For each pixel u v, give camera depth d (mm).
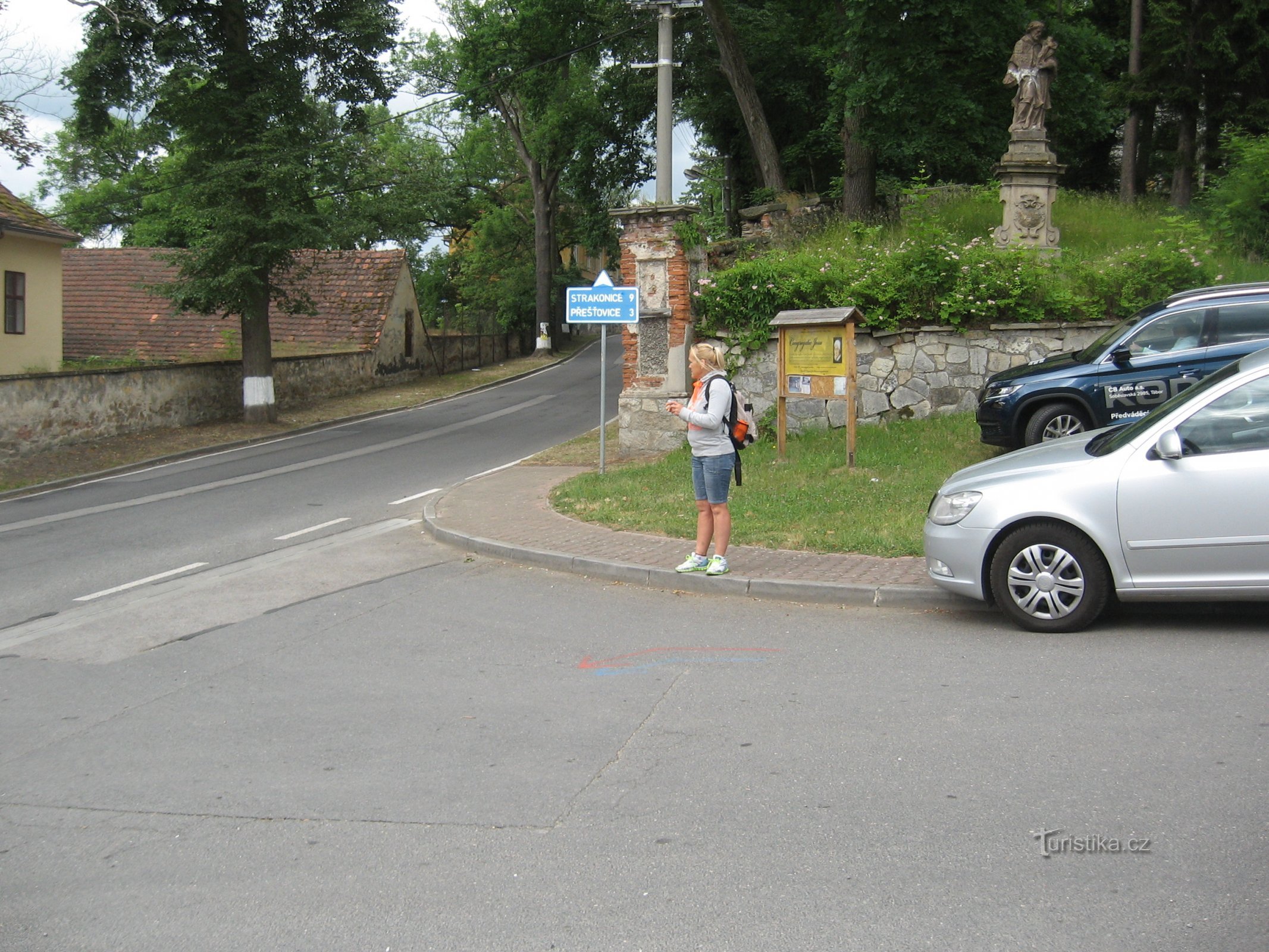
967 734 5176
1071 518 6703
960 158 26000
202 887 4070
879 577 8195
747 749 5156
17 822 4785
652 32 33281
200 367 24641
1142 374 11234
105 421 21844
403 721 5863
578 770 5023
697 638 7238
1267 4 22859
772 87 32688
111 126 23391
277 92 23047
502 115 50406
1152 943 3328
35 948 3672
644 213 15664
